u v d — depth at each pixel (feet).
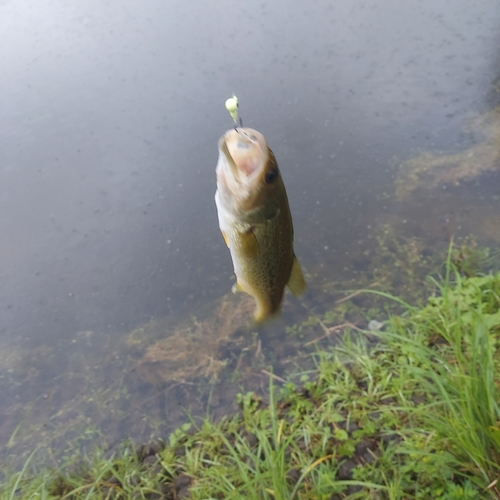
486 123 3.11
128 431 2.02
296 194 2.89
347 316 2.26
